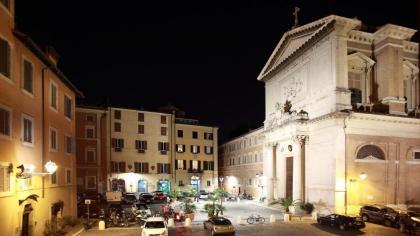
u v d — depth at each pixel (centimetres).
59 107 2747
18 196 1902
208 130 7075
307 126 3838
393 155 3522
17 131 1930
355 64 3750
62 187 2781
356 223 2652
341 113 3325
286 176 4316
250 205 4638
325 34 3625
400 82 3634
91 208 3625
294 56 4228
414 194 3556
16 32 1894
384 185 3469
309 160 3797
